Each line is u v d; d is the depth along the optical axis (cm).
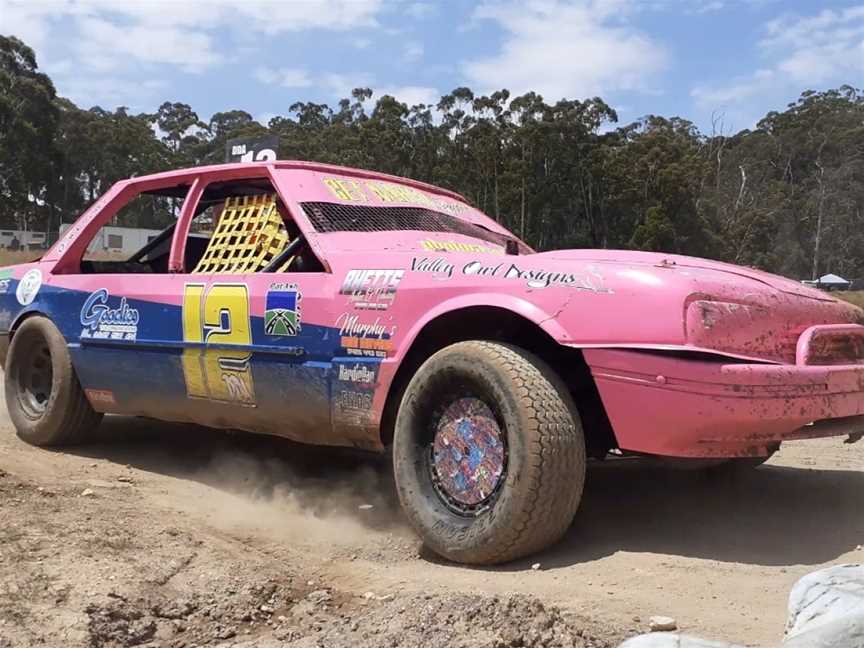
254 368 411
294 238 449
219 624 273
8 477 425
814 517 371
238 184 505
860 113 8375
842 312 355
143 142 8175
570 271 329
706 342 301
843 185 7300
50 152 7031
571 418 312
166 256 615
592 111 5778
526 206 5678
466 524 322
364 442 381
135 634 260
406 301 359
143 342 468
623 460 479
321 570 327
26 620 258
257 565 326
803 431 318
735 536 345
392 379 359
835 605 198
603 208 5738
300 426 404
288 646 245
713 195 6606
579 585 292
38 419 538
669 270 321
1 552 310
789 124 8656
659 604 273
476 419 328
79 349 512
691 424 300
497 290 338
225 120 9756
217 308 430
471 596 264
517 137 5688
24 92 6838
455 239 452
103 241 753
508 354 323
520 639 238
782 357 319
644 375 305
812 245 7181
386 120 5931
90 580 292
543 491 304
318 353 385
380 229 446
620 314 312
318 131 7719
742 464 439
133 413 505
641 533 350
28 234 6391
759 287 330
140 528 360
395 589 301
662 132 6138
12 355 559
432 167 5928
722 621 257
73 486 429
